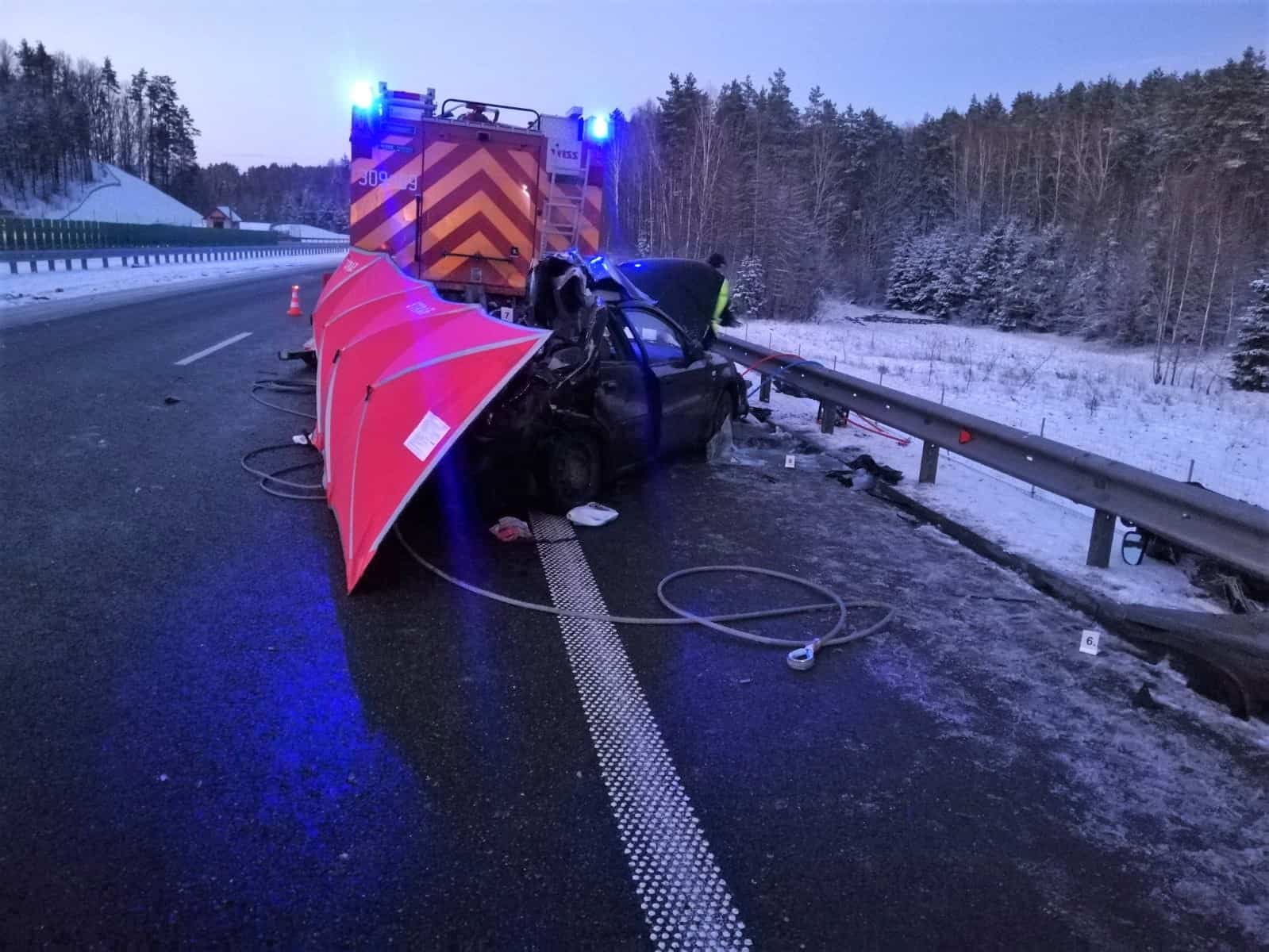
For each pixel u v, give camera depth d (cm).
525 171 1023
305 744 339
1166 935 261
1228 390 2450
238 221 12206
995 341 4103
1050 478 601
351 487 524
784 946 249
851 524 663
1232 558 466
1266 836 311
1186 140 6038
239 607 459
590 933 251
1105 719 390
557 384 614
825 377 951
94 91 13538
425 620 457
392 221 1007
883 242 7100
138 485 652
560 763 336
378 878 268
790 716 380
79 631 421
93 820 288
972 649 456
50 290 2280
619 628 461
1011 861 292
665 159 5772
